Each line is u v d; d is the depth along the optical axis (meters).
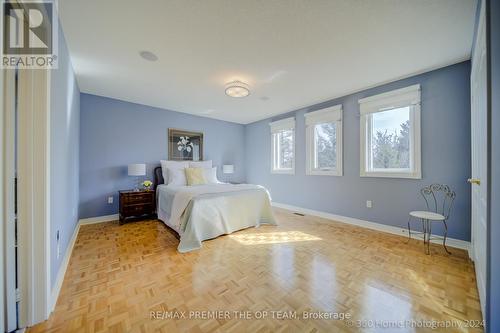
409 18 1.70
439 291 1.61
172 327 1.25
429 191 2.66
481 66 1.45
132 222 3.60
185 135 4.72
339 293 1.59
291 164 4.66
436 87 2.59
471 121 2.22
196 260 2.15
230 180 5.50
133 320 1.30
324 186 3.89
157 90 3.35
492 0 1.05
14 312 1.19
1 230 1.06
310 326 1.26
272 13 1.65
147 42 2.03
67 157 2.20
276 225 3.40
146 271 1.92
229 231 2.95
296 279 1.79
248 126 5.73
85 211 3.48
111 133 3.75
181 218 2.71
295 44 2.07
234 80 2.92
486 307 1.16
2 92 1.01
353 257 2.21
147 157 4.18
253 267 2.00
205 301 1.49
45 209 1.29
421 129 2.71
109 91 3.40
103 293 1.58
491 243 1.08
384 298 1.53
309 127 4.13
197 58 2.33
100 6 1.55
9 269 1.16
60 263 1.77
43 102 1.28
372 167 3.25
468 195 2.38
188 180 3.98
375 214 3.18
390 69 2.60
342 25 1.79
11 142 1.17
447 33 1.90
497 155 1.03
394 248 2.44
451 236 2.50
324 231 3.09
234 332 1.21
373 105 3.16
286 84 3.06
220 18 1.70
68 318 1.31
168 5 1.56
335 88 3.22
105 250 2.40
